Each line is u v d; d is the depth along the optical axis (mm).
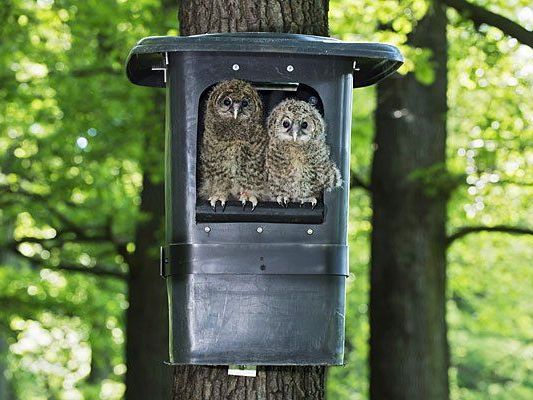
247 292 4094
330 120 4227
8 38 10586
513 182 10094
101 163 11047
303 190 4168
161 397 10906
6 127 12312
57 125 11484
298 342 4098
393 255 10109
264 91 4445
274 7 4633
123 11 9930
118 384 21500
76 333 17391
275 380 4406
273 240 4121
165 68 4266
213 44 4074
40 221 11828
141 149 10828
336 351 4133
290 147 4141
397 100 10219
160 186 11078
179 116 4188
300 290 4113
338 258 4160
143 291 11055
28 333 17906
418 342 10016
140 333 11000
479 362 21703
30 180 11789
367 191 10406
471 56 9961
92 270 11594
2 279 13547
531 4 10266
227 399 4402
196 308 4086
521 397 21391
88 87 10891
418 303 10039
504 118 10242
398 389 9992
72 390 21562
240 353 4078
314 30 4676
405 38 8898
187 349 4090
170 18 9688
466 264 15250
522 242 15039
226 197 4129
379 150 10273
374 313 10188
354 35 9578
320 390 4492
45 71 12172
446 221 10203
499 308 16219
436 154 10227
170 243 4207
